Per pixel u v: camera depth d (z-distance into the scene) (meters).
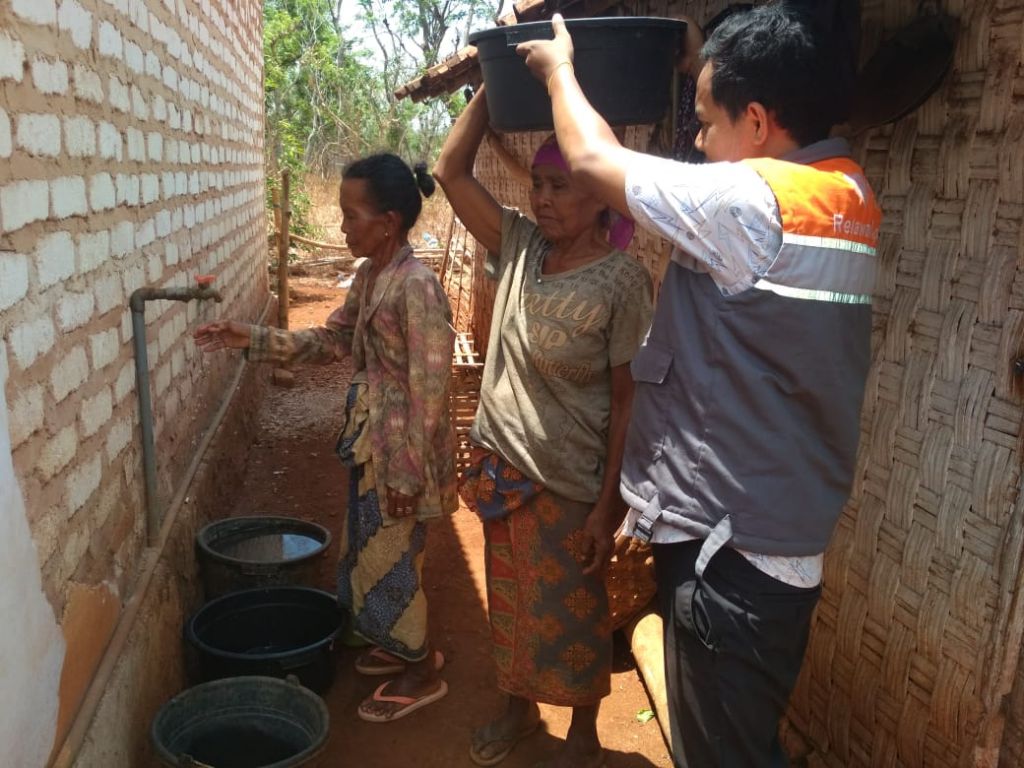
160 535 3.09
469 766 2.90
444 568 4.30
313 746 2.41
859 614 2.48
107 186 2.62
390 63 29.58
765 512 1.64
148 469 2.99
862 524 2.47
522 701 2.89
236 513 5.00
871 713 2.45
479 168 8.55
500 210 2.52
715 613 1.71
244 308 7.00
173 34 3.85
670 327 1.71
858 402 1.68
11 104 1.87
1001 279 2.02
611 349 2.29
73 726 2.12
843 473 1.71
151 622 2.76
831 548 2.60
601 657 2.56
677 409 1.71
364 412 2.91
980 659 2.09
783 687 1.77
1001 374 2.03
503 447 2.45
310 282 14.06
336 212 18.64
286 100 24.34
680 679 1.81
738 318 1.59
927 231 2.23
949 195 2.16
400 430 2.83
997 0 1.98
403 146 26.58
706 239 1.58
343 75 25.70
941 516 2.20
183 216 4.00
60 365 2.16
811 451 1.65
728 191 1.55
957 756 2.17
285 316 9.38
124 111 2.85
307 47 24.95
